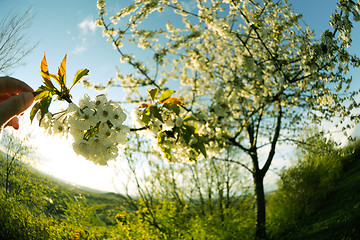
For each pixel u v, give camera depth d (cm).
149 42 464
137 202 423
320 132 523
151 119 117
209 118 375
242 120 502
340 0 250
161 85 519
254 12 319
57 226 303
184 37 450
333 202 550
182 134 126
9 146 376
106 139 83
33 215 312
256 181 535
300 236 453
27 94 61
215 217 420
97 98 84
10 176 354
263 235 486
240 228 424
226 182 534
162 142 134
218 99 372
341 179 655
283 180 652
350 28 248
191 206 485
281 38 363
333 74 309
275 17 342
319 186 590
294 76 389
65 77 84
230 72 504
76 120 80
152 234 368
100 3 379
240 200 539
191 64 496
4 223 275
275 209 631
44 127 81
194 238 362
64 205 352
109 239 325
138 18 403
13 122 72
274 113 548
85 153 81
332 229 415
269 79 465
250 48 454
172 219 377
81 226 306
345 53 269
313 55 293
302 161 667
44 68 82
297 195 604
